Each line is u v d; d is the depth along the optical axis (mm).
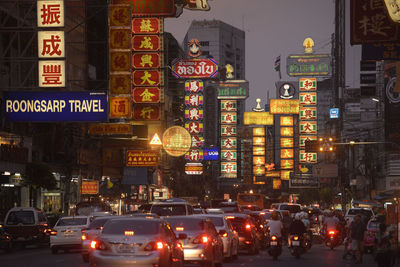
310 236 36188
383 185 81188
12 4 54188
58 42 46812
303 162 115812
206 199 155000
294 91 131375
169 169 113812
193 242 22422
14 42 54656
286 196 143000
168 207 33281
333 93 113688
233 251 28453
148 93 55062
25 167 49281
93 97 46562
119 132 52969
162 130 99625
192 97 107562
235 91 127125
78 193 65625
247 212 38844
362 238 29562
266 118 136250
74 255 32250
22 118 46625
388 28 25641
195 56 109188
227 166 125438
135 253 17156
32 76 56844
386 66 73750
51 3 47094
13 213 39906
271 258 31109
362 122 94375
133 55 55625
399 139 72250
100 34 73438
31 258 29922
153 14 55594
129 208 80375
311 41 120375
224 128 126312
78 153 62438
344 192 79812
